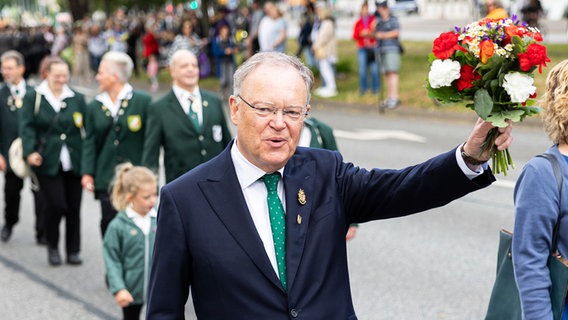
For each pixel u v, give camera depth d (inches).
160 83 964.6
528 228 122.9
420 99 663.1
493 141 106.3
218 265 110.1
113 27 1202.6
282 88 107.3
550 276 122.3
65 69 292.7
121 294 208.8
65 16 1615.4
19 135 301.1
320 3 776.3
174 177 243.1
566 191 123.3
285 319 108.9
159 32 1192.2
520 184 126.8
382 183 113.7
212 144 244.2
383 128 575.8
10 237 343.6
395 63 642.2
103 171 273.0
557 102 126.3
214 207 112.2
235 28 786.8
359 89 727.7
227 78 768.3
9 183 332.8
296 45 1073.5
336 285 112.6
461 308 240.8
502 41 108.6
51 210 294.0
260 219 113.3
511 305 132.8
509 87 105.4
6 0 2797.7
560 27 1263.5
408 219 338.0
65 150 293.3
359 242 310.8
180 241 112.3
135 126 274.2
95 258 310.2
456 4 2000.5
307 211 112.7
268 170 113.4
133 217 215.5
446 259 285.1
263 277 110.1
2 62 335.3
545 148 474.0
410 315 237.3
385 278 268.8
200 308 112.7
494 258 283.9
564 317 121.6
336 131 566.9
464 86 108.1
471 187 108.7
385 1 637.9
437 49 109.3
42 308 257.4
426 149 491.8
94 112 273.4
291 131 108.7
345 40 1102.4
